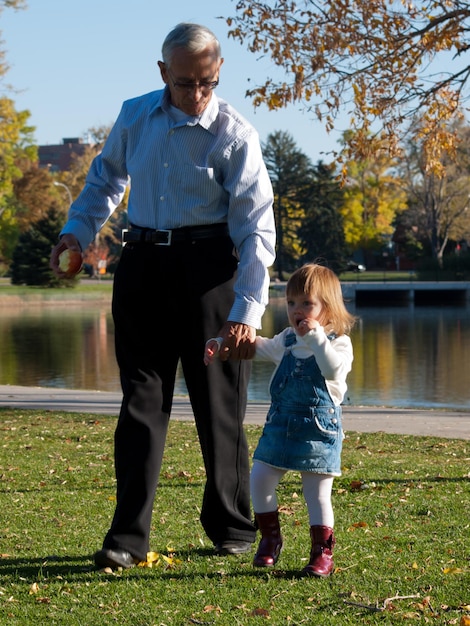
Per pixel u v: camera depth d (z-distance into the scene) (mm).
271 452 4324
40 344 29703
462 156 32406
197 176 4613
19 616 3801
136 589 4133
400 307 58125
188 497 6570
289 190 83188
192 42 4430
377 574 4352
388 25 13547
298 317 4305
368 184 82688
